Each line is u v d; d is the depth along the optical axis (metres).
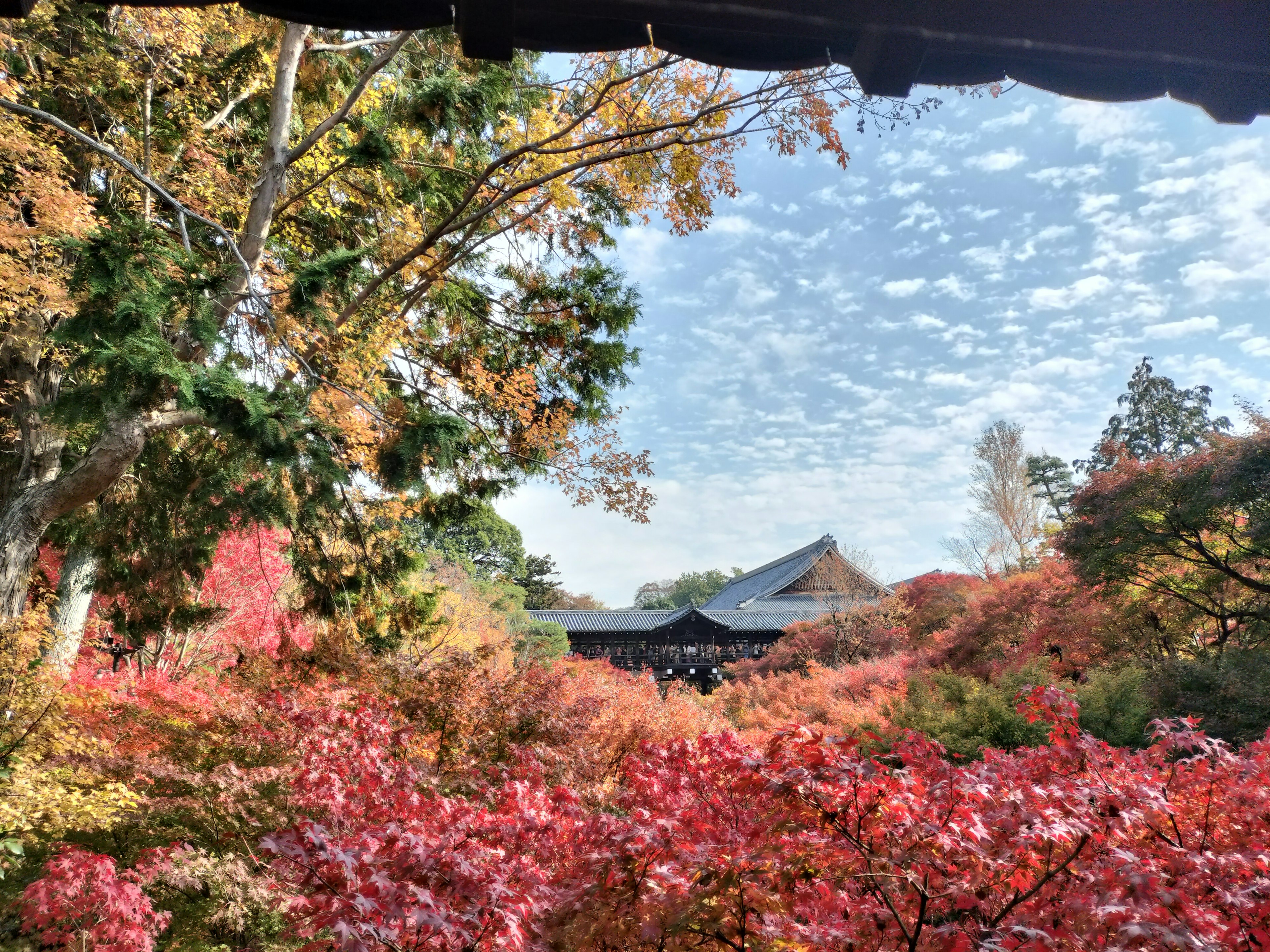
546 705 7.38
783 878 2.64
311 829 2.32
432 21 0.88
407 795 4.57
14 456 10.00
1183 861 2.89
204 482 8.92
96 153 8.87
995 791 3.05
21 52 8.33
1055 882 2.88
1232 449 14.61
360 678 7.59
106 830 5.05
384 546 10.72
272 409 6.08
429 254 11.20
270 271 8.82
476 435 11.02
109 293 5.36
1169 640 16.98
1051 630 17.52
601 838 3.06
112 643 12.09
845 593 34.22
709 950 2.66
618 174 9.93
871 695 19.66
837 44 0.93
